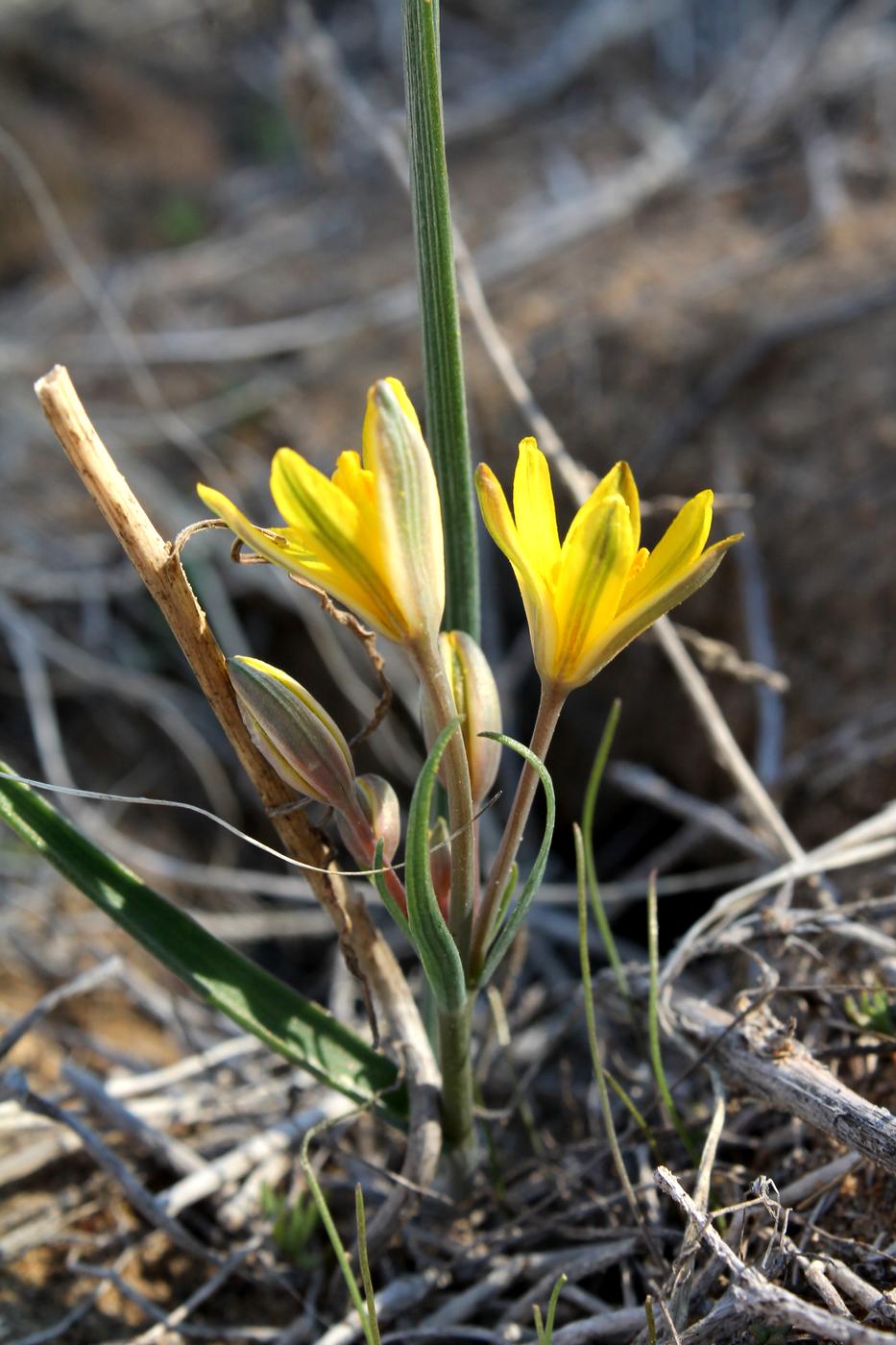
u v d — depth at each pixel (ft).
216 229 2.36
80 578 1.62
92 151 2.48
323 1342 0.85
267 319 2.01
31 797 0.79
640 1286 0.86
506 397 1.64
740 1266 0.76
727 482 1.45
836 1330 0.74
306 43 1.60
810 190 1.81
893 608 1.30
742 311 1.57
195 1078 1.00
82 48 2.67
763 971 0.87
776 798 1.17
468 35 2.69
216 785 1.54
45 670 1.59
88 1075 0.93
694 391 1.54
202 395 1.88
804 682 1.34
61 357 1.96
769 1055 0.84
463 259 0.97
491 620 1.47
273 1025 0.82
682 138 2.09
